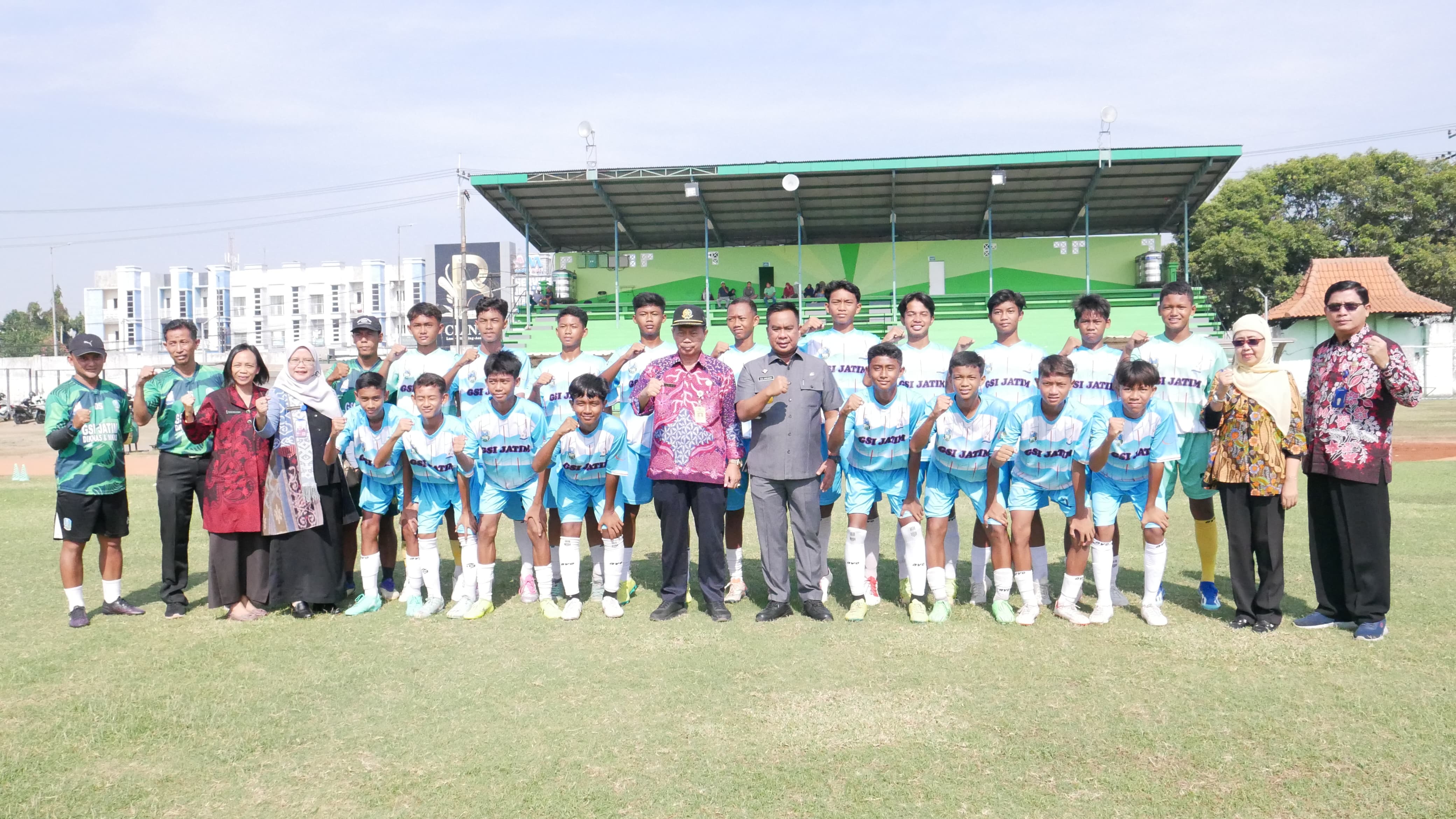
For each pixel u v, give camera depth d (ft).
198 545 30.42
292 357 20.07
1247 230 115.14
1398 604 19.20
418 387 19.52
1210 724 12.82
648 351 23.32
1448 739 12.14
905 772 11.44
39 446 82.69
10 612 20.68
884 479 19.60
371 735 12.96
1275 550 17.61
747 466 19.92
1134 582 22.58
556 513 22.61
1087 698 13.96
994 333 83.51
